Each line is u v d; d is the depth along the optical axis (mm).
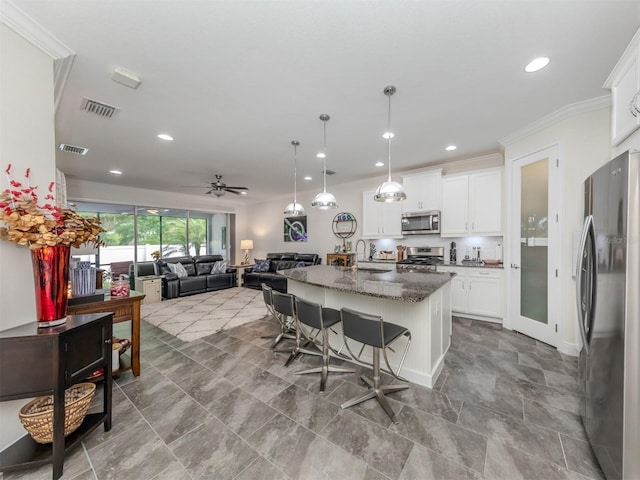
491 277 3738
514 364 2521
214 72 2043
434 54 1840
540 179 3037
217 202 8094
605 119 2512
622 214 1169
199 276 6359
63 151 3789
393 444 1559
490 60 1904
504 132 3227
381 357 2439
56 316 1491
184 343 3182
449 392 2080
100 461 1455
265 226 8312
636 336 1103
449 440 1584
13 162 1514
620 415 1172
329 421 1771
